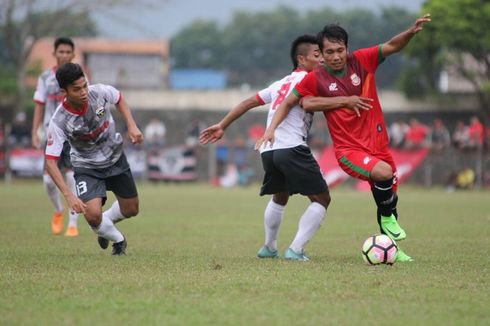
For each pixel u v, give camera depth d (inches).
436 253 1176.2
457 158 3631.9
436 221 1822.1
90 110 1049.5
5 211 2048.5
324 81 1039.6
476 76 4441.4
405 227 1662.2
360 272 937.5
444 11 4097.0
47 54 6171.3
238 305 743.7
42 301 759.1
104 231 1094.4
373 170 1012.5
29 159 3686.0
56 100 1444.4
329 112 1048.2
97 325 664.4
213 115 4352.9
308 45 1100.5
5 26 4478.3
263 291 811.4
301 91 1041.5
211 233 1525.6
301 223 1085.1
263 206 2325.3
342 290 816.9
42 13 4596.5
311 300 767.7
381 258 1000.2
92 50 6018.7
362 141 1040.8
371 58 1044.5
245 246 1295.5
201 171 3777.1
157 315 701.3
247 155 3796.8
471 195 3070.9
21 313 708.0
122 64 6072.8
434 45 4229.8
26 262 1037.8
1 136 3727.9
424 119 4261.8
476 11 4062.5
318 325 666.8
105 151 1087.0
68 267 983.6
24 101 4466.0
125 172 1112.2
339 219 1887.3
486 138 3678.6
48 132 1038.4
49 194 1461.6
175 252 1190.9
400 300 768.9
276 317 695.1
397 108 4448.8
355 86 1039.6
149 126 3971.5
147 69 6131.9
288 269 963.3
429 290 820.0
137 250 1219.2
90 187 1077.8
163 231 1560.0
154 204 2400.3
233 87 7401.6
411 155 3619.6
